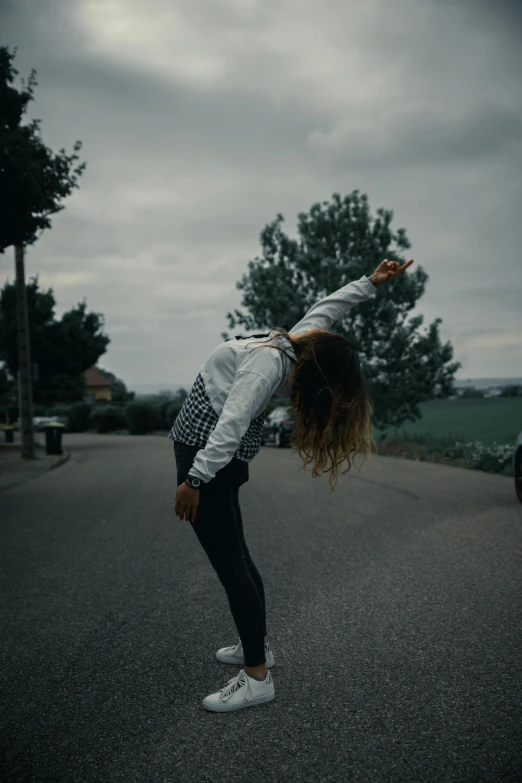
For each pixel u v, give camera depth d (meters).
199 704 2.59
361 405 2.50
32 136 11.20
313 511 7.50
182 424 2.56
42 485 11.76
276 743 2.25
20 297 18.53
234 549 2.58
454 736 2.25
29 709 2.58
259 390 2.39
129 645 3.29
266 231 20.94
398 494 8.80
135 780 2.04
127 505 8.55
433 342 19.00
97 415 44.47
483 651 3.03
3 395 62.31
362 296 2.97
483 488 9.24
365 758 2.13
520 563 4.67
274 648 3.18
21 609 3.98
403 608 3.74
